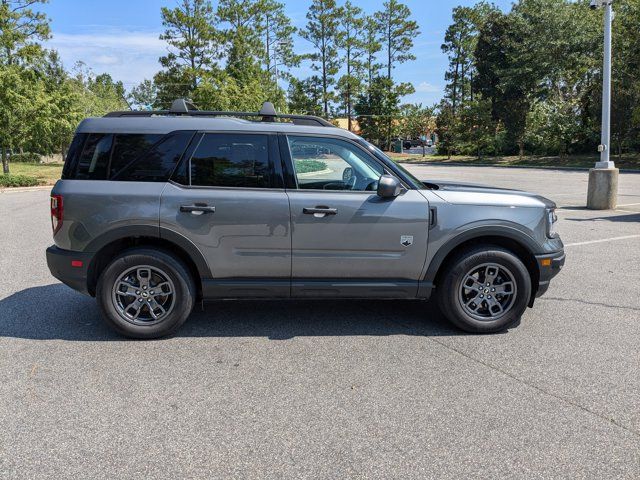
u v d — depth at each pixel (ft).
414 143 282.77
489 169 122.52
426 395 11.91
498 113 167.12
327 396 11.86
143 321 15.17
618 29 107.14
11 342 15.01
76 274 14.90
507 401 11.63
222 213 14.78
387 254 15.23
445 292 15.57
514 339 15.43
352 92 246.06
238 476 9.00
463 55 243.19
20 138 73.41
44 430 10.41
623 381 12.64
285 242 14.98
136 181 14.93
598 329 16.22
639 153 120.37
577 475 9.05
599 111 113.80
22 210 46.50
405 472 9.11
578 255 26.16
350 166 15.47
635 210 43.01
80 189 14.76
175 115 16.02
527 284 15.57
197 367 13.41
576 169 110.11
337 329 16.26
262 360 13.87
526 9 137.80
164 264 14.83
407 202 15.11
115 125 15.12
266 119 16.38
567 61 129.18
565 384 12.48
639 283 21.24
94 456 9.56
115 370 13.20
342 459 9.48
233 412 11.15
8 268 24.08
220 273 15.11
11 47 73.67
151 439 10.12
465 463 9.37
